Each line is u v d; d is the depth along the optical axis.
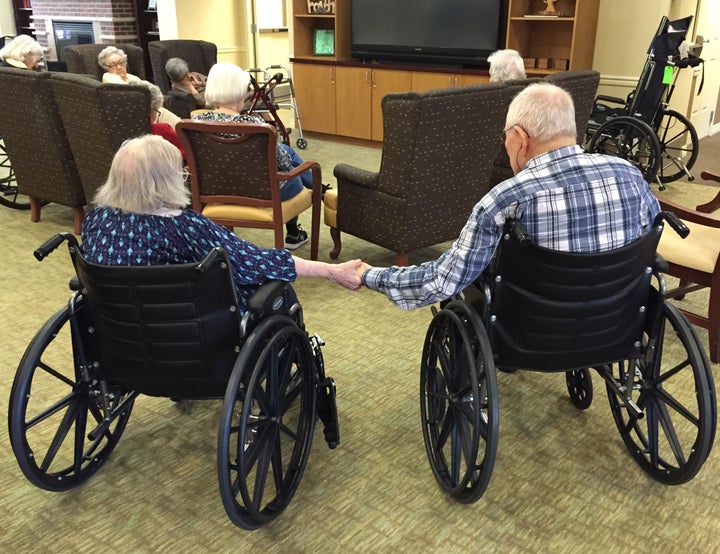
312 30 7.11
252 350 1.63
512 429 2.22
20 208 4.54
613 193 1.64
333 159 6.06
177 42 6.42
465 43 6.04
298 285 3.36
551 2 5.49
